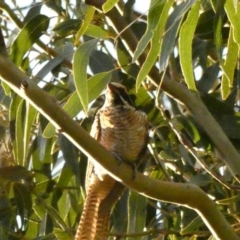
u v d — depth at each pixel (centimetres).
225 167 971
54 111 619
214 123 888
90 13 864
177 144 973
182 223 937
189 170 992
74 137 636
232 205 926
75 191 1038
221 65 706
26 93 611
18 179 912
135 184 681
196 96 898
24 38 924
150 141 964
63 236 927
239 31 688
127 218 969
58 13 1059
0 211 948
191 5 659
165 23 680
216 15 700
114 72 947
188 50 700
